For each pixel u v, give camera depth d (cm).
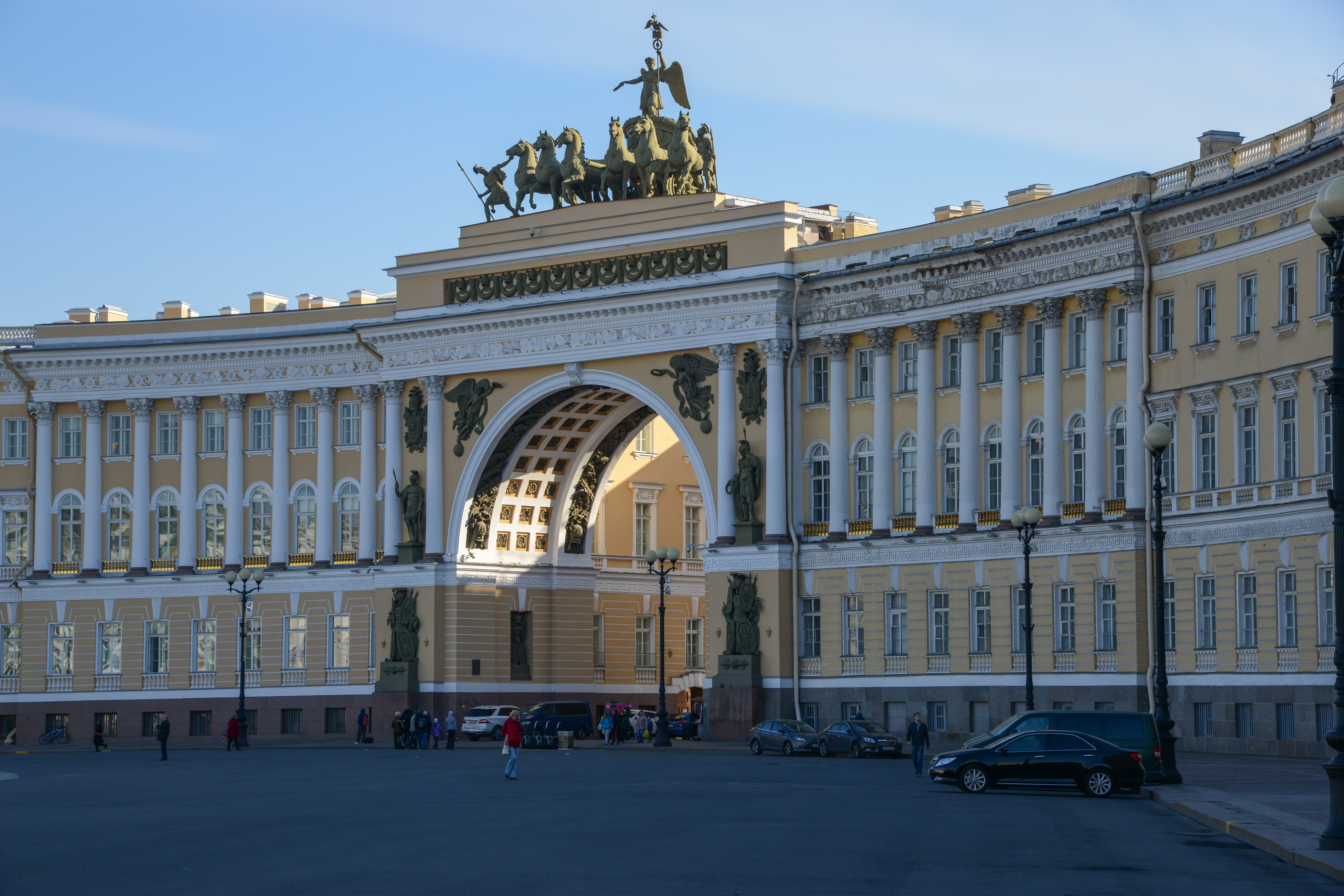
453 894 2128
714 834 2942
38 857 2608
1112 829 3066
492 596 8038
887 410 6819
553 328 7644
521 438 7938
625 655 8806
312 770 5378
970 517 6531
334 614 8288
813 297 7019
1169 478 5891
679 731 7444
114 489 8744
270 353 8469
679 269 7312
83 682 8688
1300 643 5225
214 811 3591
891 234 6812
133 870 2414
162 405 8700
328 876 2327
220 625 8500
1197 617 5716
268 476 8494
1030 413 6391
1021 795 3997
